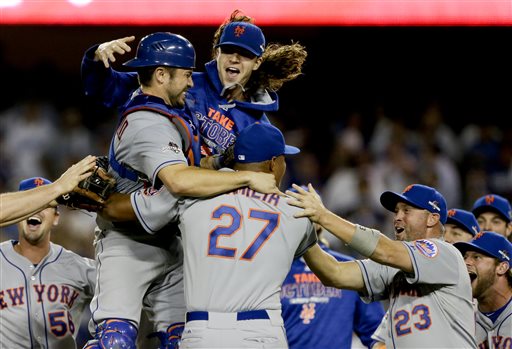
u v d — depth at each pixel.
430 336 22.17
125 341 21.69
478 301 25.89
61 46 56.88
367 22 37.03
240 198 20.39
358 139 57.88
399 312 22.70
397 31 59.44
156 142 20.81
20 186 27.50
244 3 37.16
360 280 23.08
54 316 26.47
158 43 21.83
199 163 22.44
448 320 22.22
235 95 25.16
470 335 22.38
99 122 58.22
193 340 19.81
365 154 56.53
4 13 37.06
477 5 36.72
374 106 59.91
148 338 24.05
